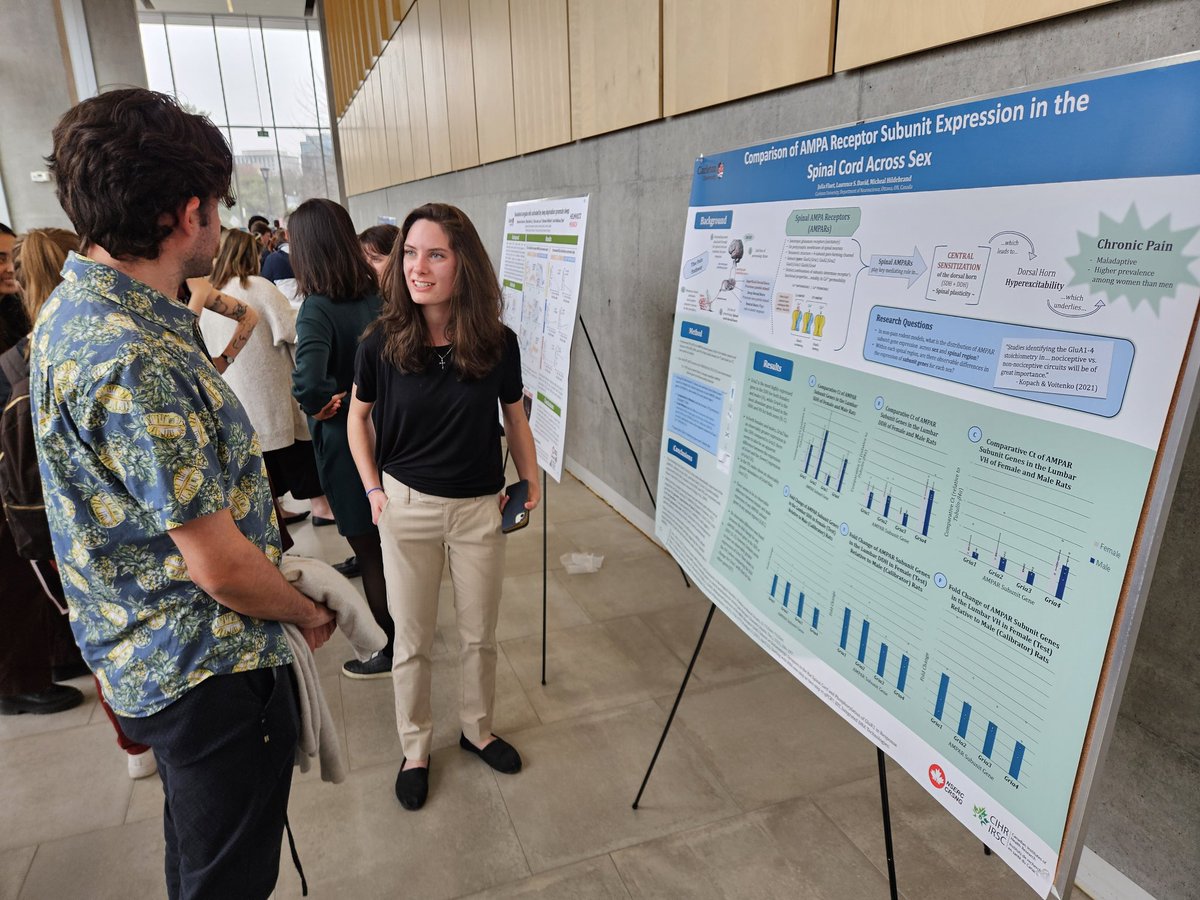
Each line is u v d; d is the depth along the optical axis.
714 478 1.52
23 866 1.71
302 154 15.24
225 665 0.99
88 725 2.23
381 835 1.78
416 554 1.74
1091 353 0.76
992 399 0.88
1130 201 0.72
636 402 3.46
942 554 0.95
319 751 1.27
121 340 0.83
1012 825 0.86
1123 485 0.73
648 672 2.43
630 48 2.95
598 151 3.44
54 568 1.91
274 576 1.01
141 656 0.96
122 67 11.83
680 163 2.80
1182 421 0.68
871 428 1.07
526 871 1.67
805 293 1.22
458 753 2.06
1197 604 1.31
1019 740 0.85
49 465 0.88
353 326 2.14
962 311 0.92
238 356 2.77
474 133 5.13
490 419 1.70
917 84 1.73
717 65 2.44
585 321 3.92
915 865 1.66
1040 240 0.82
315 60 14.84
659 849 1.72
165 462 0.84
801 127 2.15
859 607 1.09
